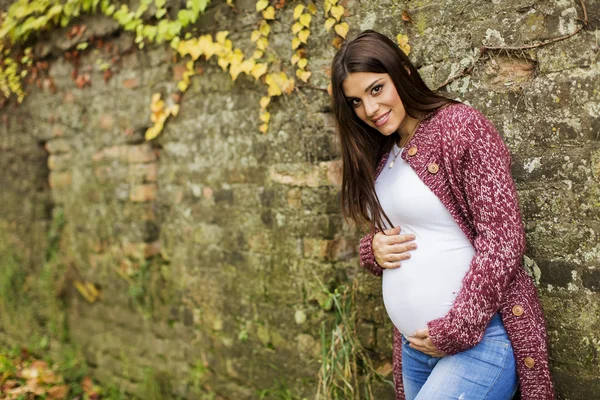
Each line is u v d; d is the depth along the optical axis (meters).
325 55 2.59
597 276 1.90
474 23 2.12
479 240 1.65
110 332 3.90
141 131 3.51
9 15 3.90
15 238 4.49
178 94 3.26
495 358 1.72
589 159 1.89
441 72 2.23
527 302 1.73
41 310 4.36
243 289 3.06
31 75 4.11
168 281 3.50
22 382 3.86
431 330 1.69
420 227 1.80
